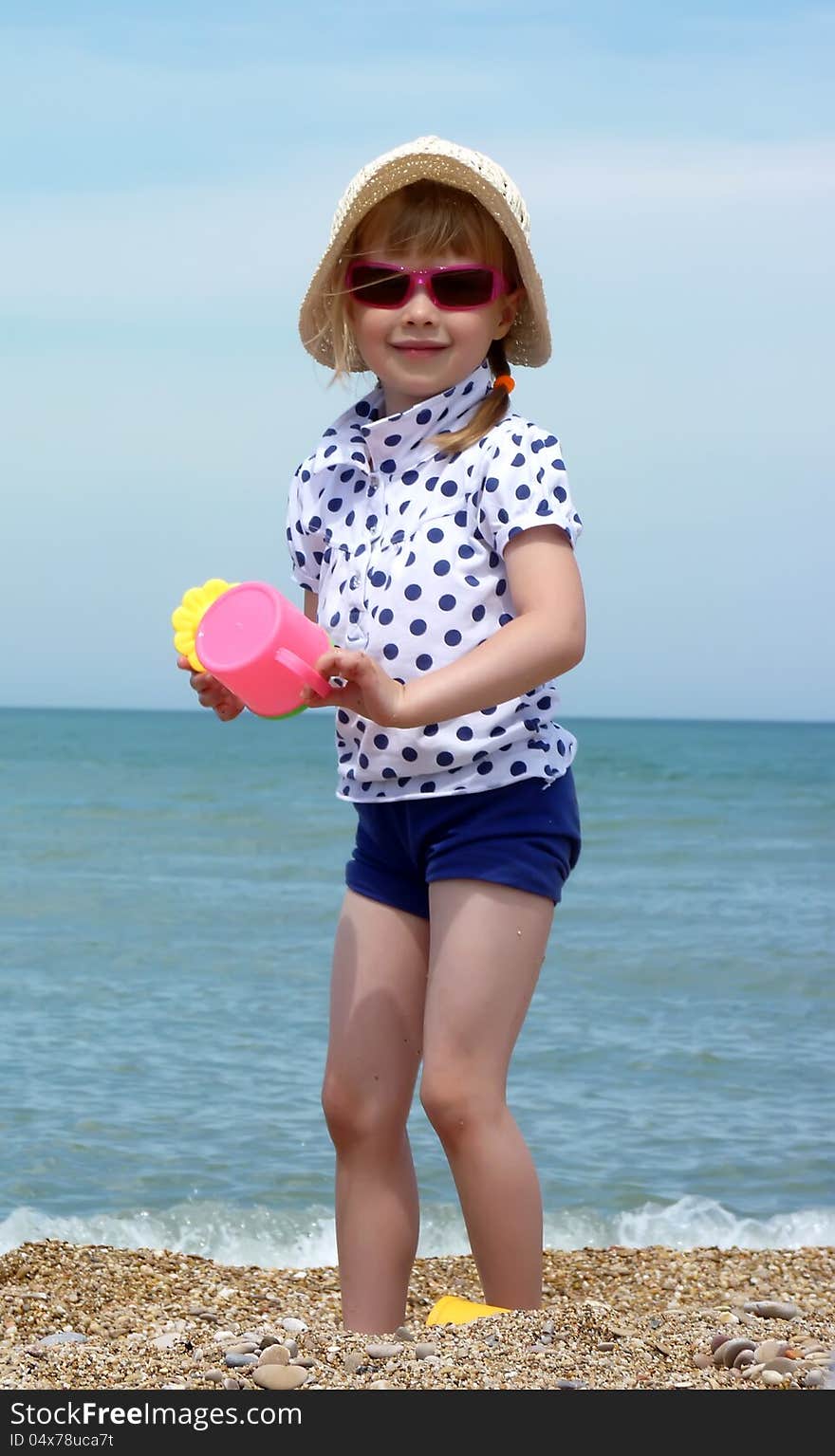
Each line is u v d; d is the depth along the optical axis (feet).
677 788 116.47
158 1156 18.81
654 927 41.70
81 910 44.21
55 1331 11.85
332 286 9.97
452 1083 8.66
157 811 85.40
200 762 150.51
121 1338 10.77
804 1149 19.66
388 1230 9.19
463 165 9.27
